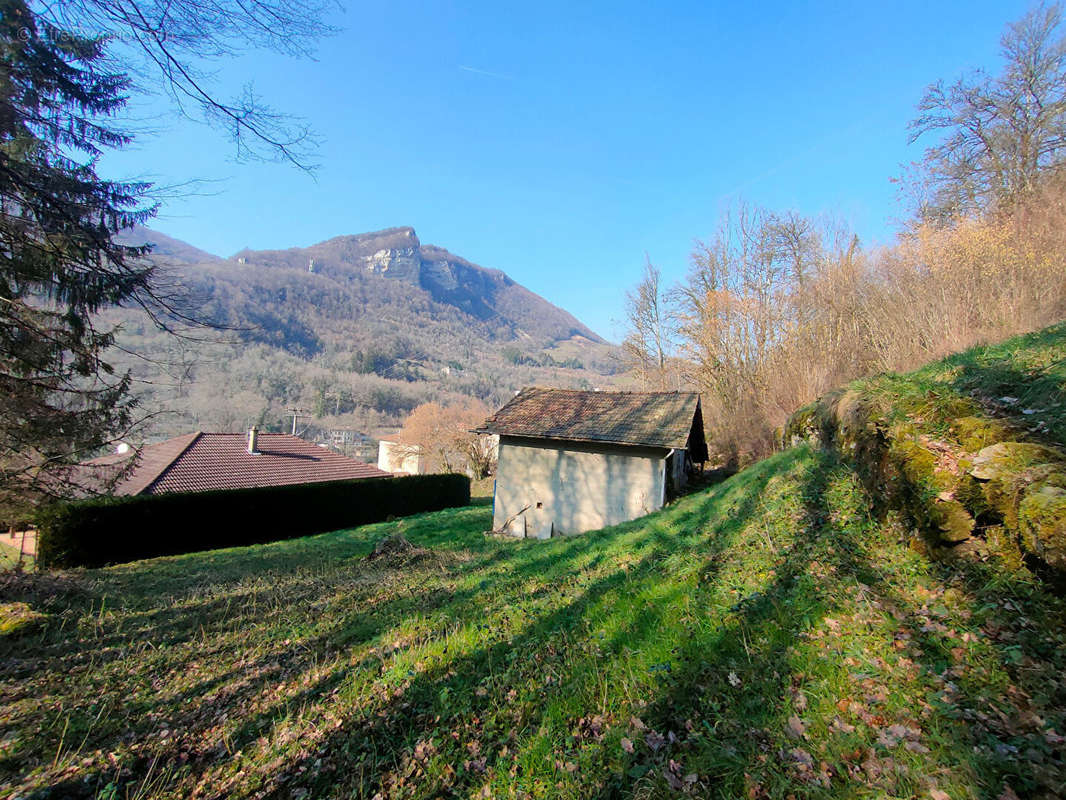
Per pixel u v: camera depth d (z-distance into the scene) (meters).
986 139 14.93
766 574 4.59
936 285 11.33
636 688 3.28
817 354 15.48
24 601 6.54
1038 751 2.11
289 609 6.77
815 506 5.88
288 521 16.98
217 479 18.41
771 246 21.61
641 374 30.69
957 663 2.82
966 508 3.75
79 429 7.45
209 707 4.12
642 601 4.70
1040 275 9.46
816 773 2.33
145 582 8.95
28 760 3.35
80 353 6.70
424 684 3.94
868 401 6.06
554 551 8.84
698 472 19.28
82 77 5.70
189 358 7.21
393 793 2.83
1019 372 5.52
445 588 7.21
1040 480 3.25
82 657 5.13
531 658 4.06
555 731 3.06
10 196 5.21
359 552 11.95
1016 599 3.11
